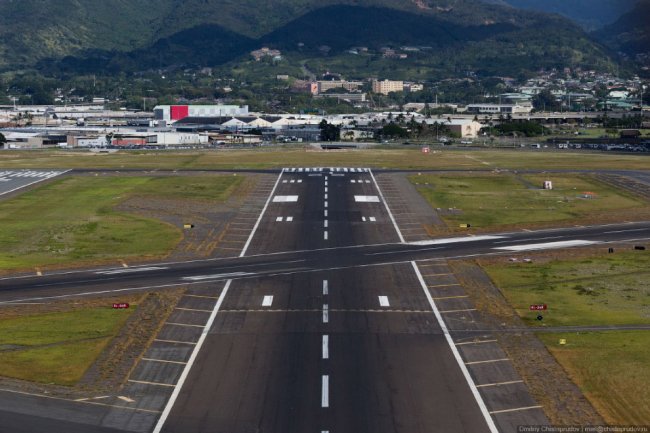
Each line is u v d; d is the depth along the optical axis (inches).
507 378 3582.7
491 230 7263.8
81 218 7795.3
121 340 4087.1
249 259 6018.7
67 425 3102.9
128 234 7007.9
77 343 4045.3
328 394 3390.7
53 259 6048.2
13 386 3479.3
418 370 3673.7
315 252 6269.7
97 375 3612.2
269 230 7185.0
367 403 3299.7
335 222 7598.4
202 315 4532.5
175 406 3277.6
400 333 4220.0
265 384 3499.0
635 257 6122.1
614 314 4598.9
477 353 3909.9
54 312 4598.9
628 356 3870.6
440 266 5762.8
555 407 3272.6
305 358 3826.3
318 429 3058.6
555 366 3732.8
